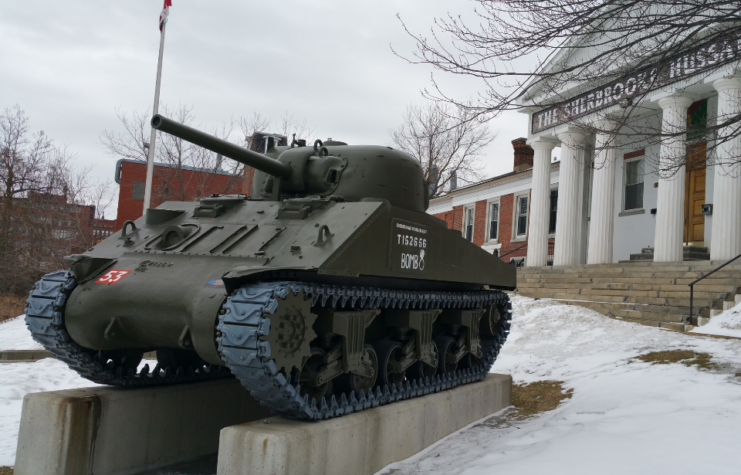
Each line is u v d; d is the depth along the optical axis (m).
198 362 7.48
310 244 5.51
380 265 5.98
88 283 6.00
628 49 8.77
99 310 5.71
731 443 5.35
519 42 8.00
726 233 14.45
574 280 17.22
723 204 14.49
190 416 6.84
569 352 11.24
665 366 9.11
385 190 7.27
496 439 6.86
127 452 6.13
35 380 10.00
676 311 12.95
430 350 7.32
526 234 26.55
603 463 5.03
